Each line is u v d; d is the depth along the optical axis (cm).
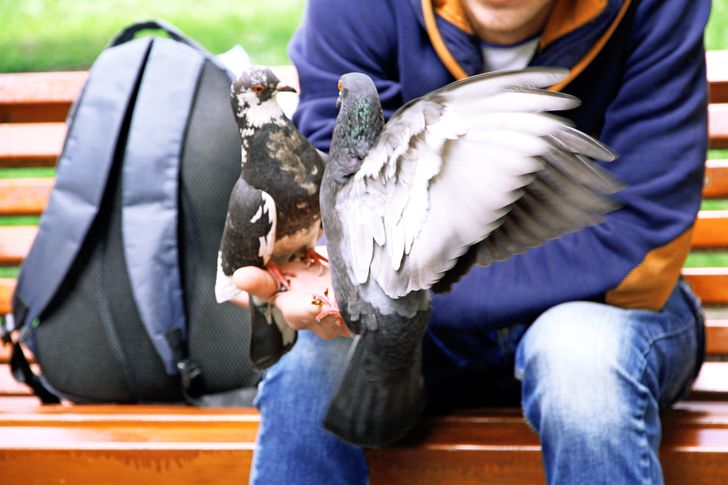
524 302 207
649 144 213
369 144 149
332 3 233
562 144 122
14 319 257
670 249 207
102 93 255
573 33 213
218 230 251
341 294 160
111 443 224
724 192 267
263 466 205
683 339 216
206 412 243
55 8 685
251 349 188
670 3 215
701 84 217
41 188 291
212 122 253
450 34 221
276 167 164
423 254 133
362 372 181
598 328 199
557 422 191
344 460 205
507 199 125
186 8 654
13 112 294
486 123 124
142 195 248
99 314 254
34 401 273
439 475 213
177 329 247
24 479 226
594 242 209
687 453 210
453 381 229
